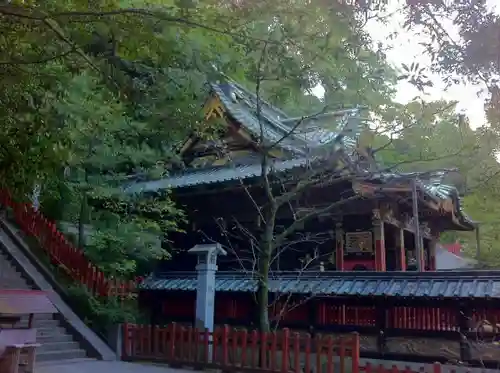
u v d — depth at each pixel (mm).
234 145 19516
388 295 13117
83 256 16312
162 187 18609
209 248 14203
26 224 18531
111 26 7871
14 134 9594
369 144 13109
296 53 9023
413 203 15250
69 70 8633
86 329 14133
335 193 17031
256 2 7918
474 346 12000
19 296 9914
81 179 17438
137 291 16609
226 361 12242
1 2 7160
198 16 7969
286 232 12195
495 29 7633
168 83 10180
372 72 9680
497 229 24469
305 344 11320
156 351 13336
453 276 12977
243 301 15906
